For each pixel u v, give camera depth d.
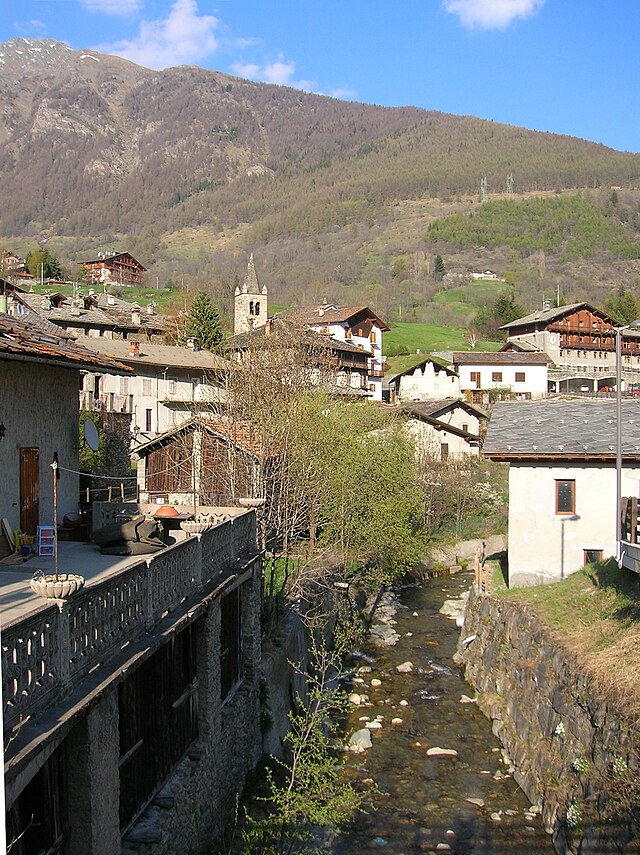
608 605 18.80
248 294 78.69
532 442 25.44
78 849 7.85
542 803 15.22
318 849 13.16
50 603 7.07
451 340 110.00
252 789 14.43
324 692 20.53
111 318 69.94
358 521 29.47
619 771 12.37
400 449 32.91
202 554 12.39
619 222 171.00
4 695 6.13
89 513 16.22
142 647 8.91
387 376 86.62
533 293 137.25
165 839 9.80
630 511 20.41
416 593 34.50
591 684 14.55
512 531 25.34
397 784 16.56
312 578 23.61
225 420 31.83
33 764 6.34
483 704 20.67
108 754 8.31
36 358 12.41
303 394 33.03
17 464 13.52
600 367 91.06
